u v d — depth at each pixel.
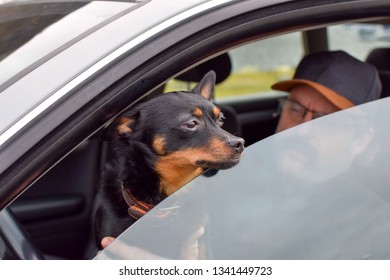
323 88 2.35
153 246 1.50
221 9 1.48
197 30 1.44
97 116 1.33
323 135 1.78
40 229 2.96
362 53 4.39
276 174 1.67
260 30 1.53
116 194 2.02
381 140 1.84
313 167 1.73
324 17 1.63
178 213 1.54
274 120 4.03
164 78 1.41
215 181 1.61
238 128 3.25
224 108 3.21
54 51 1.42
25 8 1.85
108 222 2.00
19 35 1.61
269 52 4.71
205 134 1.97
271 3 1.55
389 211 1.79
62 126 1.30
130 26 1.43
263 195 1.64
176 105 2.02
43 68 1.38
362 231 1.72
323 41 3.82
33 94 1.33
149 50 1.39
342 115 1.84
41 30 1.57
